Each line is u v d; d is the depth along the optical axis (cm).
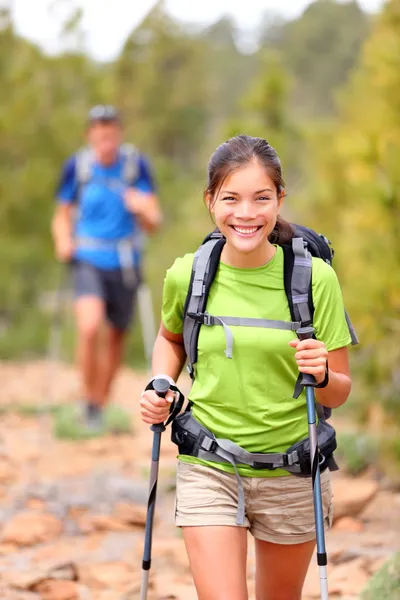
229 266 452
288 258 451
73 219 1229
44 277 2252
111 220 1156
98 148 1143
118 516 798
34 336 2166
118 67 4588
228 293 450
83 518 814
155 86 4847
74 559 703
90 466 1010
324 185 1251
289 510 453
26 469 1004
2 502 862
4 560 699
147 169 1166
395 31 1019
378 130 960
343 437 964
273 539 457
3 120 2109
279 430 448
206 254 456
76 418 1213
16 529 755
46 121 2166
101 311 1148
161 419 450
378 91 1004
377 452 930
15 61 2166
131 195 1149
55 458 1055
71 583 640
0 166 2184
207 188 449
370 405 995
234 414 450
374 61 982
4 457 1051
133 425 1284
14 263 2178
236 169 434
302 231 471
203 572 433
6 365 1989
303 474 451
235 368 445
